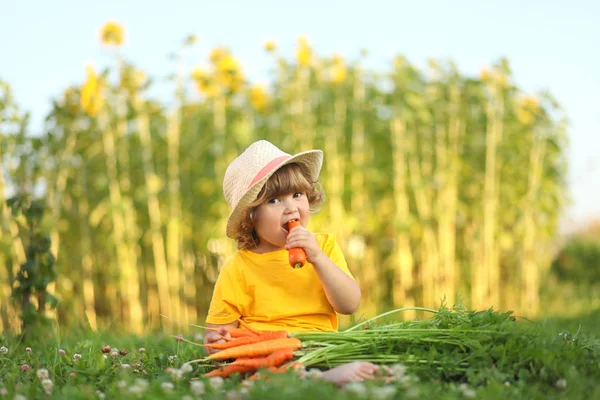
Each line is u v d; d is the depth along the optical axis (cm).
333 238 324
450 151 973
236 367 263
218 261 950
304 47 910
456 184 989
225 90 887
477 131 1009
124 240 862
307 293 303
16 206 454
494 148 985
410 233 976
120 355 327
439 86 977
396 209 979
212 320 307
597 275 1369
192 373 276
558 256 1402
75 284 909
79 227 920
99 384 265
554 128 1023
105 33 834
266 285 304
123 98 866
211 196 904
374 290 983
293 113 917
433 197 1001
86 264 878
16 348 368
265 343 269
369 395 206
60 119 770
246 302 305
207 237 911
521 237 1058
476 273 1007
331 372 246
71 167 891
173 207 888
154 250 888
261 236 306
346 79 931
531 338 275
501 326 278
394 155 948
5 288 626
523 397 225
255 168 306
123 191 909
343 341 276
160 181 916
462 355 264
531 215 1034
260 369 238
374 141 970
